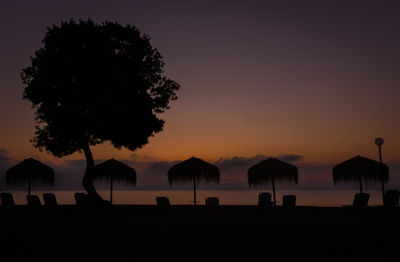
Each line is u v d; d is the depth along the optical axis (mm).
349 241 7574
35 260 6141
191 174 17828
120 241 7680
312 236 8180
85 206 15078
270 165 17641
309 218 11586
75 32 14336
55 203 16266
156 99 15734
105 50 14328
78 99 14391
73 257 6312
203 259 6152
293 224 10148
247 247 7051
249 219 11336
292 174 17422
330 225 9875
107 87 14430
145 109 15039
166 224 10242
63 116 14461
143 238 8031
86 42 14359
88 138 15109
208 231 8984
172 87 15883
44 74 14445
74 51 14188
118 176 17594
